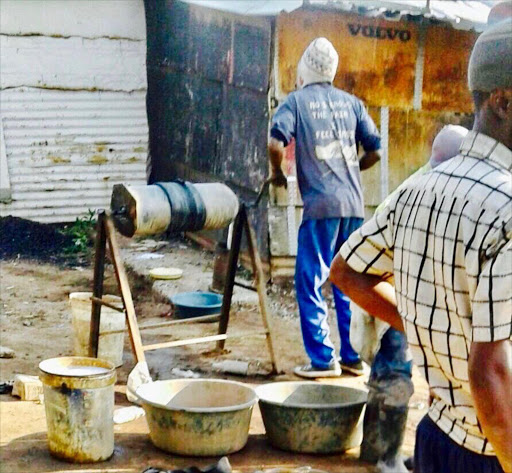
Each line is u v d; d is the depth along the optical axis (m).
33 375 5.86
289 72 7.85
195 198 5.76
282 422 4.65
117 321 5.93
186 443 4.57
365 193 8.16
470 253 1.95
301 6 7.57
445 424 2.17
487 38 2.02
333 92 5.82
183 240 9.73
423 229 2.09
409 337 2.17
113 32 10.00
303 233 5.73
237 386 4.84
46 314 7.37
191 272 8.48
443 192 2.04
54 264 8.88
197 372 5.98
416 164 8.25
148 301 7.88
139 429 4.98
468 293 1.99
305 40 7.82
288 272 7.96
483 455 2.09
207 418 4.53
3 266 8.70
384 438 4.47
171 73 10.03
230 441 4.60
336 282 2.45
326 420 4.61
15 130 9.79
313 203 5.66
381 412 4.45
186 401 4.87
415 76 8.11
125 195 5.62
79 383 4.41
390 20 7.91
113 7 9.95
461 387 2.10
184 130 9.77
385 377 4.43
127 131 10.20
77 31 9.87
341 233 5.80
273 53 7.80
